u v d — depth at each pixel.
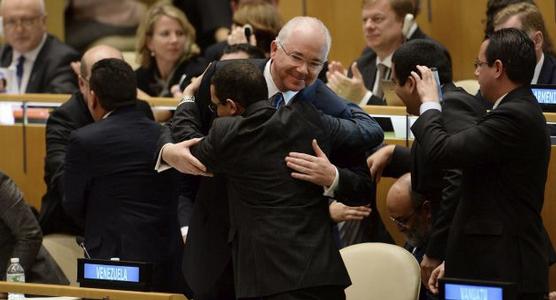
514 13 14.20
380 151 13.29
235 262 10.95
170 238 13.23
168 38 17.34
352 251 12.78
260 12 16.22
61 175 14.26
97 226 13.08
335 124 11.27
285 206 10.70
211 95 11.34
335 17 18.59
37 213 15.32
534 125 11.15
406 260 12.50
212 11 19.36
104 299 11.59
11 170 15.87
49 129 14.71
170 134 11.79
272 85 11.67
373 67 16.19
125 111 13.19
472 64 17.98
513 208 11.23
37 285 11.95
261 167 10.72
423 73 11.66
